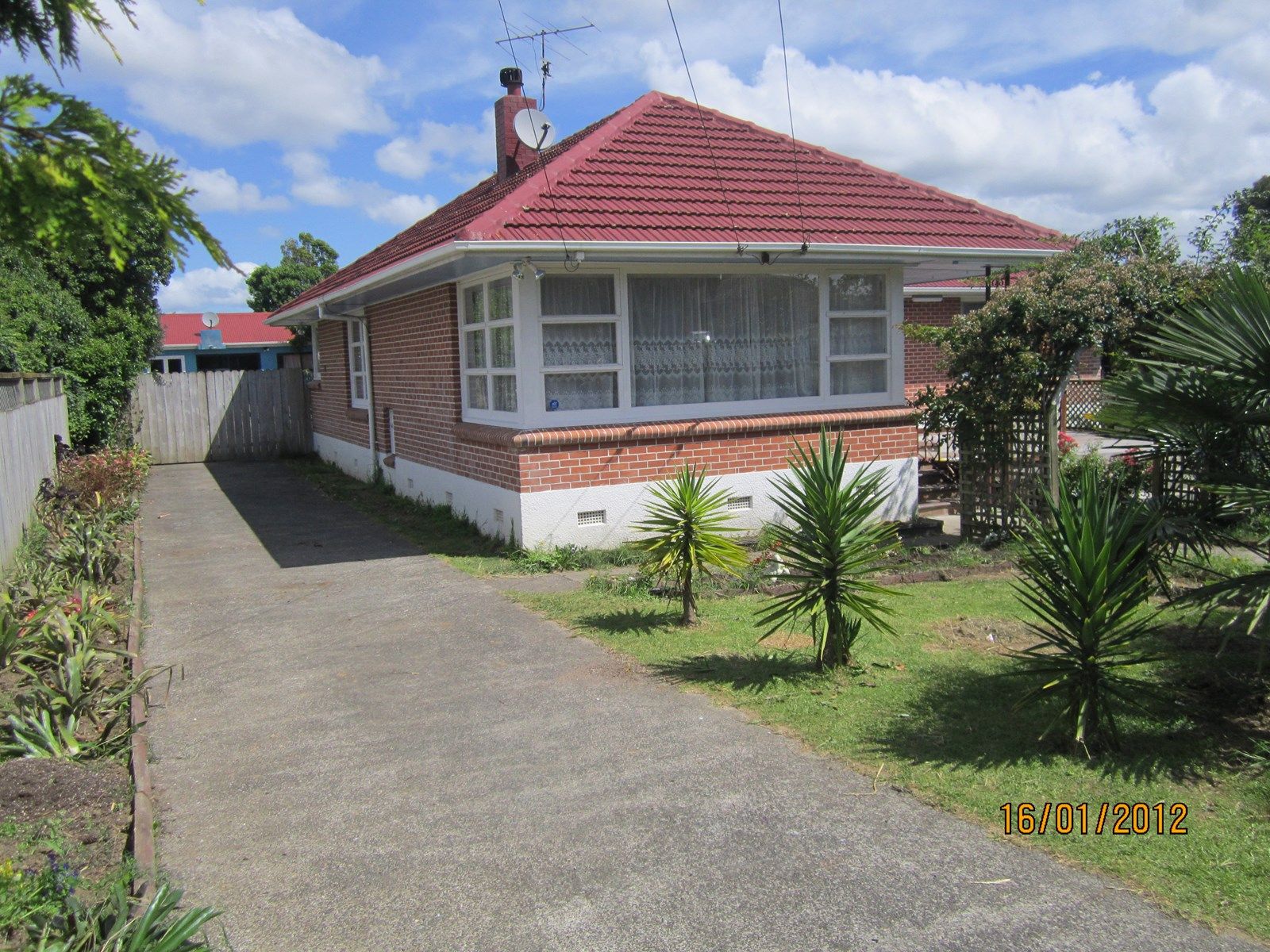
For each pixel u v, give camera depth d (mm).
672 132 12102
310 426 22578
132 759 5078
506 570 9656
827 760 4973
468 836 4297
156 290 21594
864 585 6270
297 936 3580
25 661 6574
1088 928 3457
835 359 11625
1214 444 5746
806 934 3492
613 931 3553
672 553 7383
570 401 10328
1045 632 5223
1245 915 3486
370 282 11281
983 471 10484
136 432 20844
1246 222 12562
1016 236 11828
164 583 9664
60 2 2943
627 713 5723
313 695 6238
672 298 10766
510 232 9164
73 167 2697
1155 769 4715
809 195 11531
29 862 3980
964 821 4277
